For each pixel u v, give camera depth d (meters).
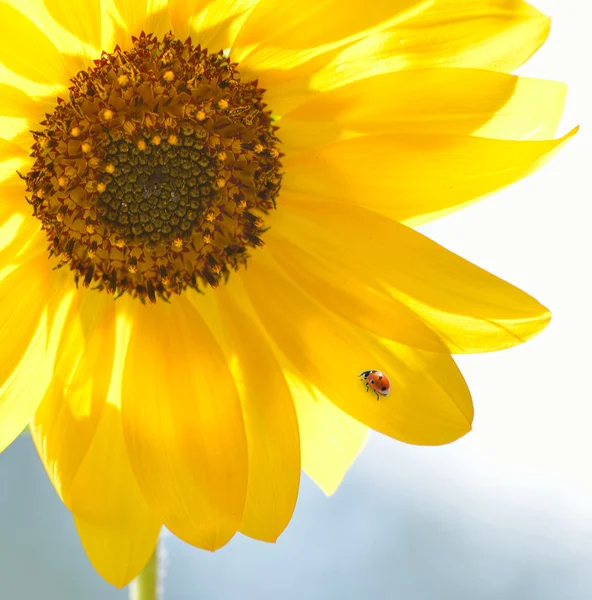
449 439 0.44
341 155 0.44
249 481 0.44
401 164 0.44
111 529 0.44
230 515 0.44
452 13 0.43
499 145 0.43
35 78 0.44
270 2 0.44
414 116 0.44
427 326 0.43
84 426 0.44
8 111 0.44
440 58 0.43
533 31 0.43
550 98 0.43
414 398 0.44
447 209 0.44
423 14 0.43
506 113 0.43
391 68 0.44
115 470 0.44
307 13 0.44
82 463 0.44
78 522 0.43
